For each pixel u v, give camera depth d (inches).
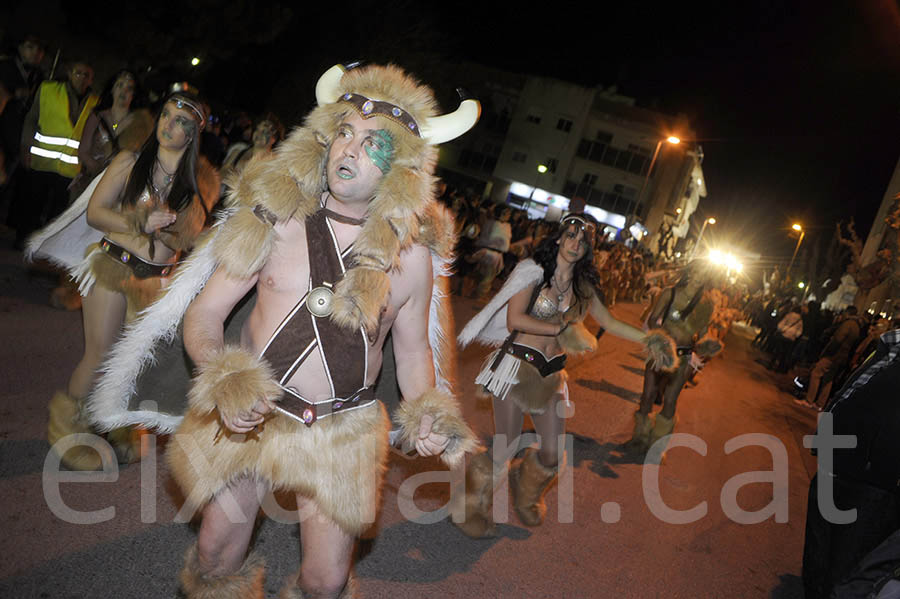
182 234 153.2
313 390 95.3
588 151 2185.0
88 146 257.9
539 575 166.2
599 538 196.5
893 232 835.4
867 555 132.9
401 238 94.7
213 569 99.8
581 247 173.0
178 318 103.4
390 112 94.1
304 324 93.6
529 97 2192.4
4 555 121.5
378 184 94.5
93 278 147.3
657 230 2284.7
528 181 2206.0
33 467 150.1
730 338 1097.4
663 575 184.7
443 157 2256.4
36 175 313.3
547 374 176.2
